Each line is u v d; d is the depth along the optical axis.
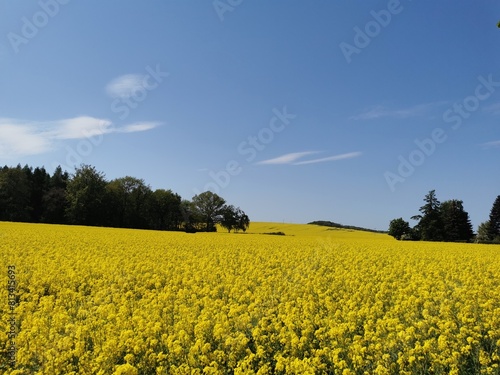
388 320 8.68
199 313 10.38
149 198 71.88
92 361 7.11
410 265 18.58
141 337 7.89
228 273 15.59
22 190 68.44
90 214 65.81
